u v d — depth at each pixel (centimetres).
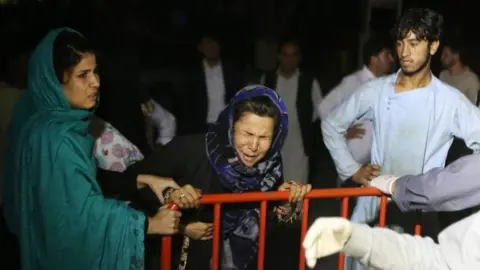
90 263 209
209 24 912
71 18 402
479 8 877
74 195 203
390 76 290
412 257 196
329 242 181
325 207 564
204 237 237
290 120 482
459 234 198
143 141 340
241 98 226
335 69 839
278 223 258
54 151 202
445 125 275
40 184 203
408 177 231
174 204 219
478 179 209
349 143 372
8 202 228
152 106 454
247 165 231
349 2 828
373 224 290
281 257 425
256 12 864
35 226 210
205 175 241
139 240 210
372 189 241
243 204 241
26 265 213
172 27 936
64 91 215
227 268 246
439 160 282
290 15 859
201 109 526
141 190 242
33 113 221
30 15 376
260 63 827
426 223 290
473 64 860
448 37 871
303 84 482
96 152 262
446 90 275
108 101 319
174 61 907
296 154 487
